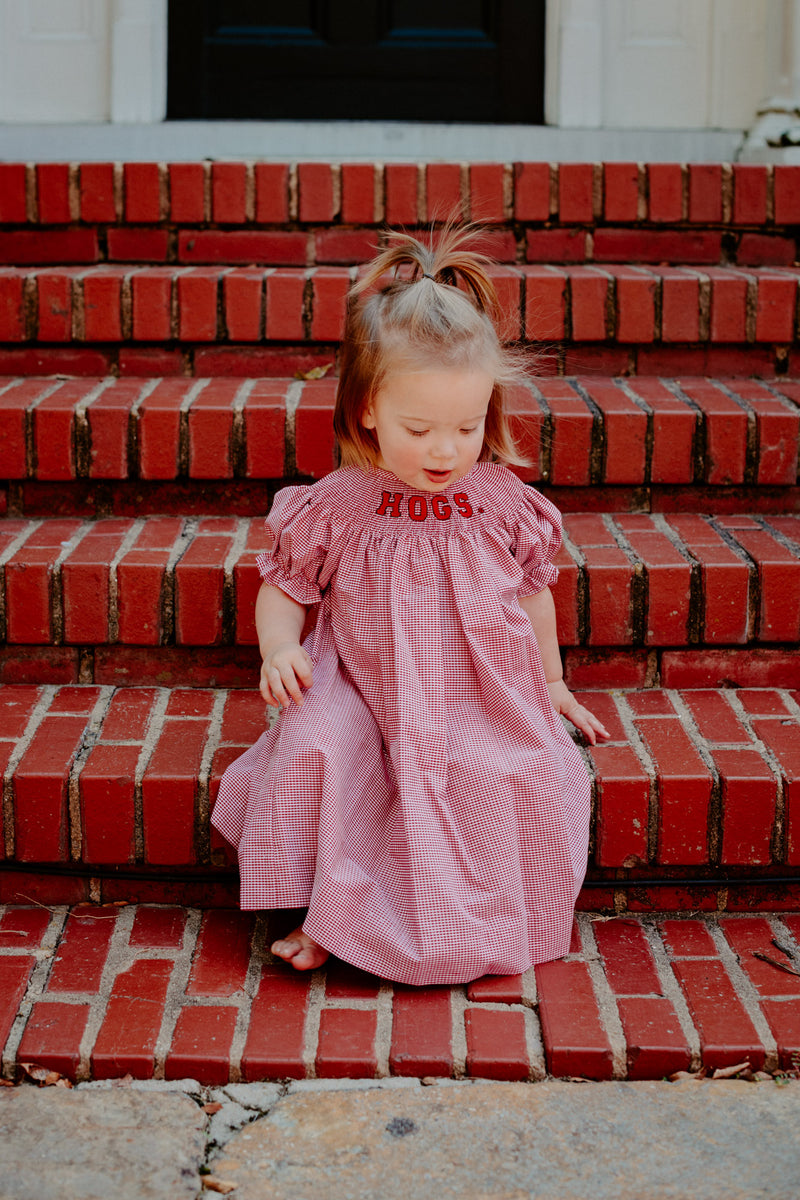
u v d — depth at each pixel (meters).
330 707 2.05
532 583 2.21
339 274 3.08
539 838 2.04
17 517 2.80
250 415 2.71
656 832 2.19
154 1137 1.73
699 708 2.45
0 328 3.06
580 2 4.03
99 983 2.01
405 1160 1.68
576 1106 1.79
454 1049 1.86
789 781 2.16
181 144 4.08
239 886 2.19
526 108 4.20
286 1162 1.68
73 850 2.21
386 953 1.96
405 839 2.00
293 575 2.16
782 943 2.14
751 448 2.75
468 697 2.10
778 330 3.09
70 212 3.39
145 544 2.60
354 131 4.11
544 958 2.07
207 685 2.55
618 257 3.50
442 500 2.11
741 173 3.44
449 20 4.18
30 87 4.09
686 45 4.11
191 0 4.12
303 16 4.16
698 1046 1.86
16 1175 1.65
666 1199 1.62
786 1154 1.70
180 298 3.03
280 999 1.97
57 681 2.55
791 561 2.47
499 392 2.16
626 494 2.80
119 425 2.72
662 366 3.14
